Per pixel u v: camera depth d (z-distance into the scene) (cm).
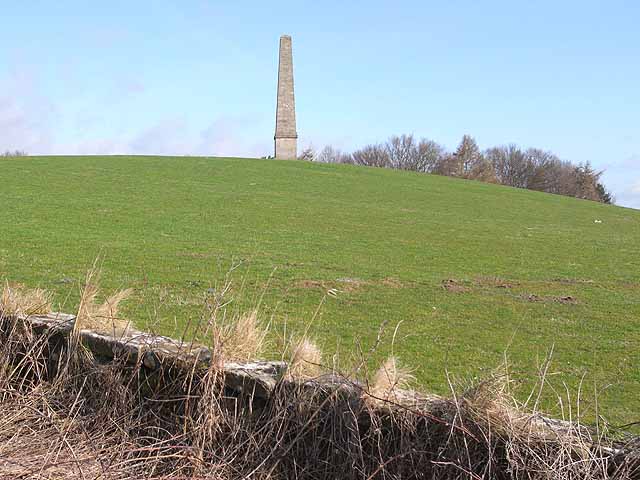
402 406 477
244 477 496
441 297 1491
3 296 738
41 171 3962
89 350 633
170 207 3055
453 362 921
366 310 1297
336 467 489
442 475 454
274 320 1136
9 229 2183
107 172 4144
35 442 554
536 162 10462
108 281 1445
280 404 521
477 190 4925
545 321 1283
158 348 595
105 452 541
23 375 666
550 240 2844
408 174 5544
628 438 442
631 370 939
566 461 420
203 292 1362
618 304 1509
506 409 452
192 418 543
